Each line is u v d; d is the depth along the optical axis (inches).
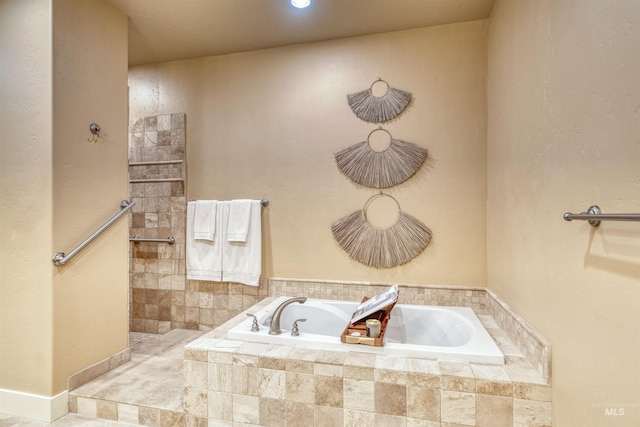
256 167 102.9
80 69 72.7
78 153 72.2
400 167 91.8
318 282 97.2
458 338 73.9
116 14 81.9
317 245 98.0
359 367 55.8
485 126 87.5
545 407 50.3
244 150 103.9
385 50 93.7
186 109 108.7
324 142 97.6
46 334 66.9
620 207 34.2
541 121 53.2
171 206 108.8
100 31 77.5
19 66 68.8
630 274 32.6
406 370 54.4
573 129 43.5
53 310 67.0
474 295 87.3
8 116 69.6
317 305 89.9
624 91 33.4
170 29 91.6
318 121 98.2
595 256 38.7
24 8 68.6
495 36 78.8
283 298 96.0
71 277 70.7
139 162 110.7
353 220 94.8
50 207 66.7
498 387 51.4
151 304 110.6
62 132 68.7
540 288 53.8
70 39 70.5
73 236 71.0
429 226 90.7
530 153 57.6
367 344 61.5
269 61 102.1
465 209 88.7
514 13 65.1
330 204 97.2
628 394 32.8
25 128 68.3
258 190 102.7
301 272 99.2
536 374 52.9
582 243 41.5
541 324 53.5
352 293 94.7
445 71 89.9
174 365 82.4
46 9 66.9
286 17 86.3
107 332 78.9
